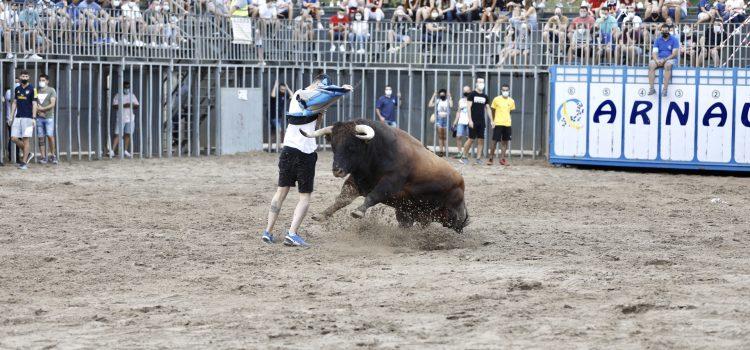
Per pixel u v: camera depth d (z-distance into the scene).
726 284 14.42
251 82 40.97
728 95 34.72
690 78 35.09
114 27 36.44
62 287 14.66
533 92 41.47
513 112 41.88
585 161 36.31
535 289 14.13
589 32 37.91
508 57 40.00
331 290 14.23
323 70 42.06
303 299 13.69
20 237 19.00
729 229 21.06
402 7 43.16
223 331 11.80
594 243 18.86
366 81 42.62
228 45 39.94
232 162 36.66
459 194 18.67
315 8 43.19
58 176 30.52
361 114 42.28
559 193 27.92
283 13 42.94
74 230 19.91
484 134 37.94
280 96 41.97
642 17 41.44
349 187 18.22
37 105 33.03
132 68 36.97
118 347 11.04
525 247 18.25
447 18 41.81
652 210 24.47
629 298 13.38
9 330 11.93
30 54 34.34
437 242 18.69
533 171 35.00
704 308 12.66
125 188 27.80
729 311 12.46
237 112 40.22
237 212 23.05
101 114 36.91
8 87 34.41
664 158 35.50
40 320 12.51
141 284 14.88
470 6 41.47
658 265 16.30
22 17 34.06
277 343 11.16
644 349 10.70
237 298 13.81
